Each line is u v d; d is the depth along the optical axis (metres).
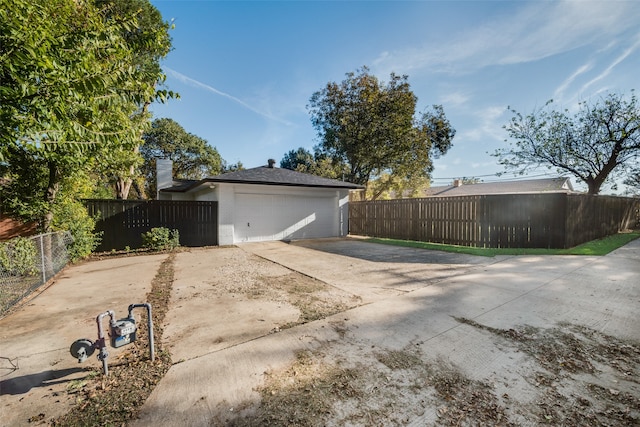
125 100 3.70
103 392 2.05
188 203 9.87
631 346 2.62
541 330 2.98
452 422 1.72
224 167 34.62
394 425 1.70
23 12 2.59
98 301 4.15
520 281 4.85
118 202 8.76
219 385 2.12
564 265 6.00
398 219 11.56
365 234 13.12
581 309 3.55
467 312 3.50
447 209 9.84
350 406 1.87
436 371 2.26
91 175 8.44
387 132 17.66
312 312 3.60
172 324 3.28
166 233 9.01
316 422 1.73
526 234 8.27
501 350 2.58
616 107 11.62
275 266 6.60
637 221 15.11
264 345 2.74
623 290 4.30
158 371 2.32
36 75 2.70
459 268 5.97
